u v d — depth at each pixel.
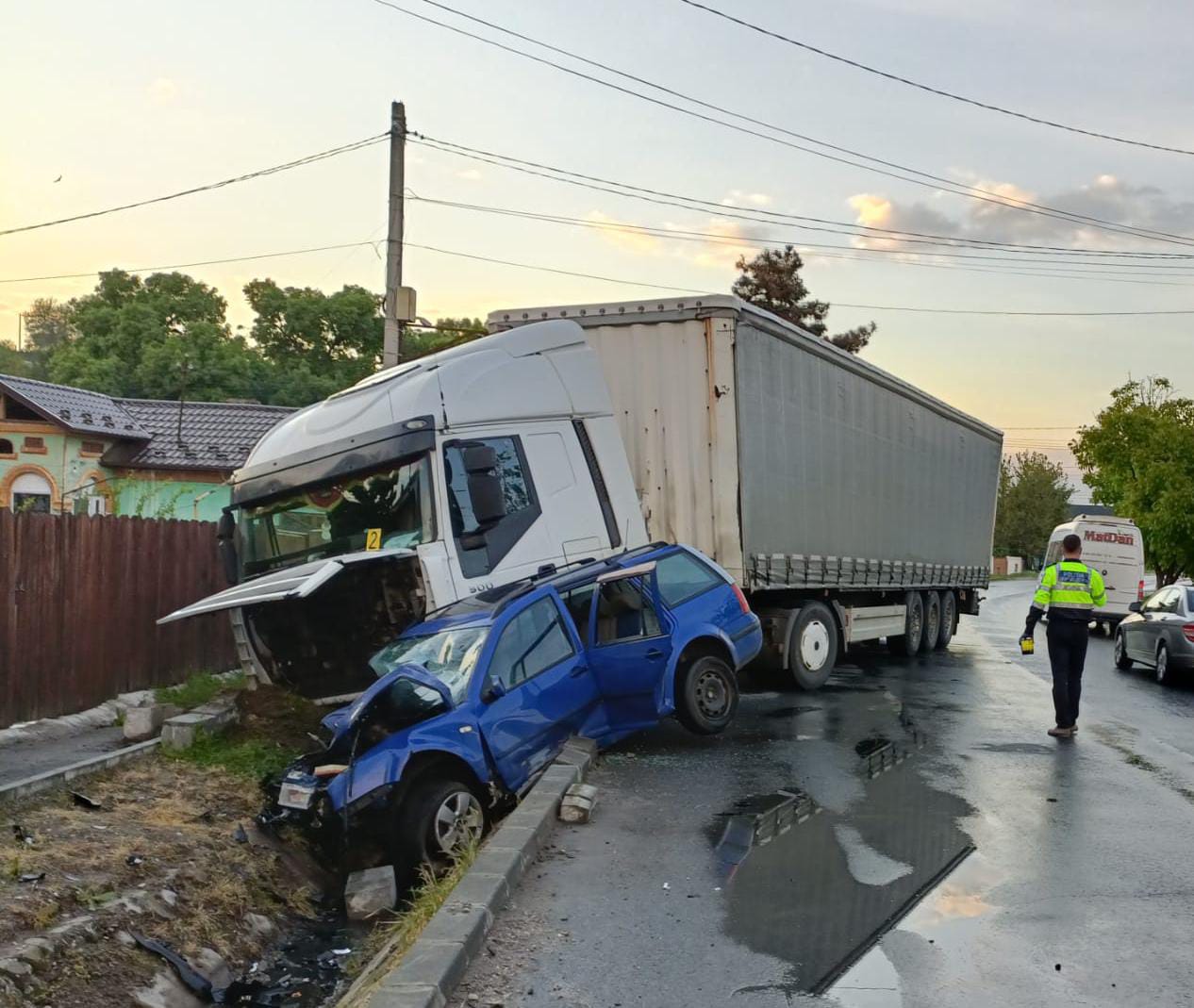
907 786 8.28
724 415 11.88
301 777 7.43
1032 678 15.98
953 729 10.99
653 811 7.33
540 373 10.18
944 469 20.28
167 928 6.31
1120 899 5.77
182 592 12.87
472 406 9.40
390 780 7.02
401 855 7.08
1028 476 100.88
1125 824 7.31
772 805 7.52
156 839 7.32
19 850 6.75
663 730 10.34
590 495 10.29
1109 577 30.09
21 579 10.19
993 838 6.89
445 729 7.32
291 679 9.93
